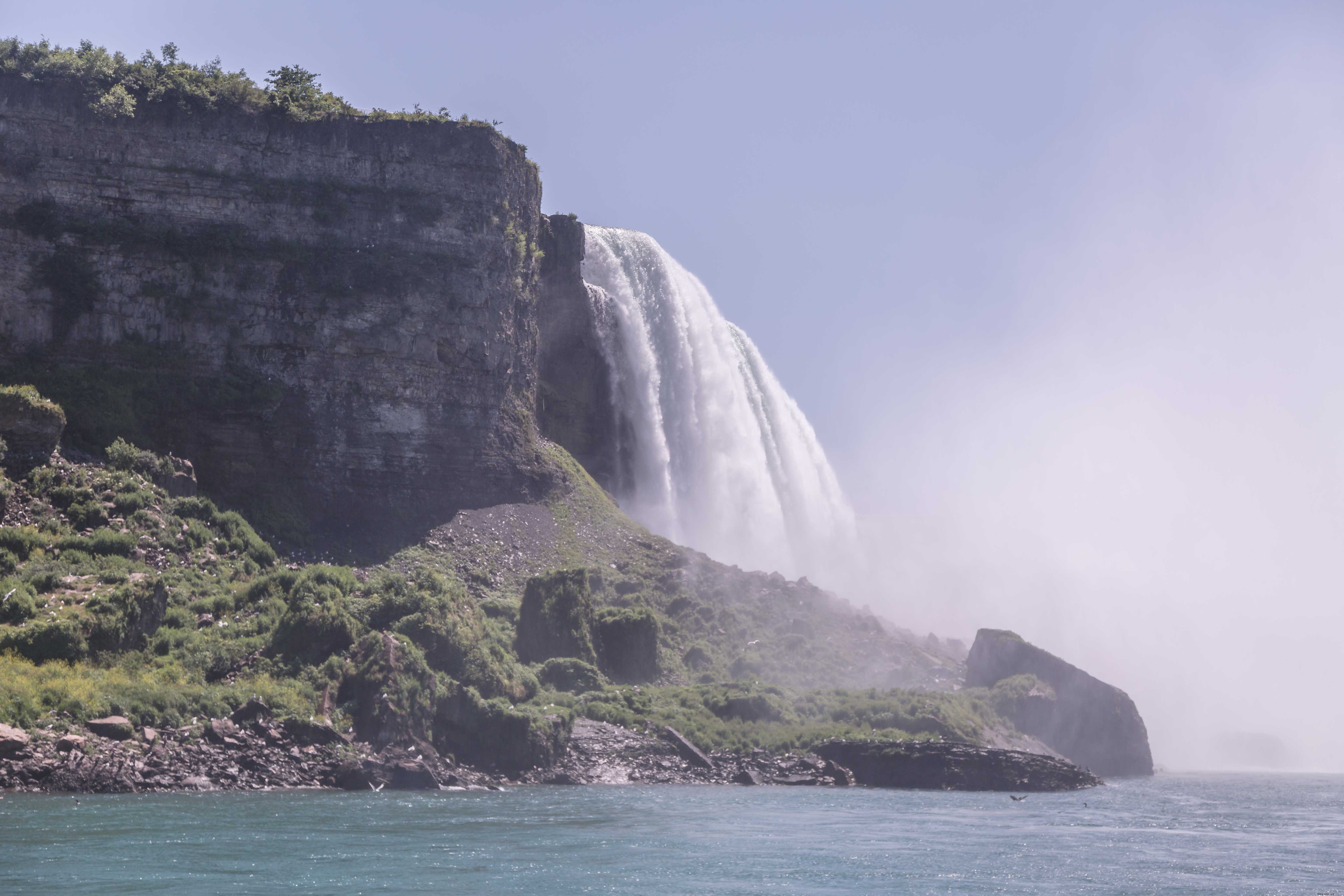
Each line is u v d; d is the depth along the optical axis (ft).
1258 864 132.26
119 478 226.38
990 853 132.16
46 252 247.91
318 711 177.78
